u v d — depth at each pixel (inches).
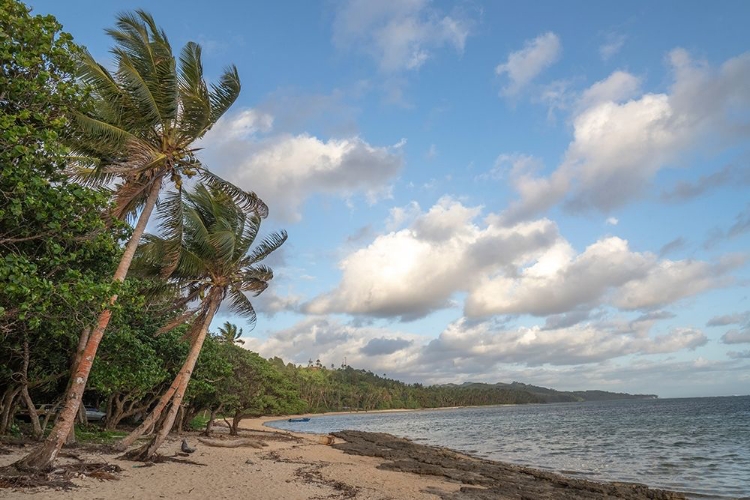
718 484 932.0
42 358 851.4
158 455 759.1
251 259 854.5
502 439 2139.5
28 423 1143.0
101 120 608.1
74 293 433.4
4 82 384.8
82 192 426.9
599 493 799.1
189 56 661.9
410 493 712.4
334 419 4968.0
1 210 356.5
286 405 1913.1
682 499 761.0
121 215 628.1
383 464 1061.8
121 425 1582.2
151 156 598.2
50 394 1153.4
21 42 404.2
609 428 2662.4
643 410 5300.2
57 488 462.9
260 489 612.1
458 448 1740.9
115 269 680.4
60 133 566.6
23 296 392.5
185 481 607.5
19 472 477.7
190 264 772.0
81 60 585.3
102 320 540.1
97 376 828.6
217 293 805.9
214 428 2076.8
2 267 351.9
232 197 707.4
